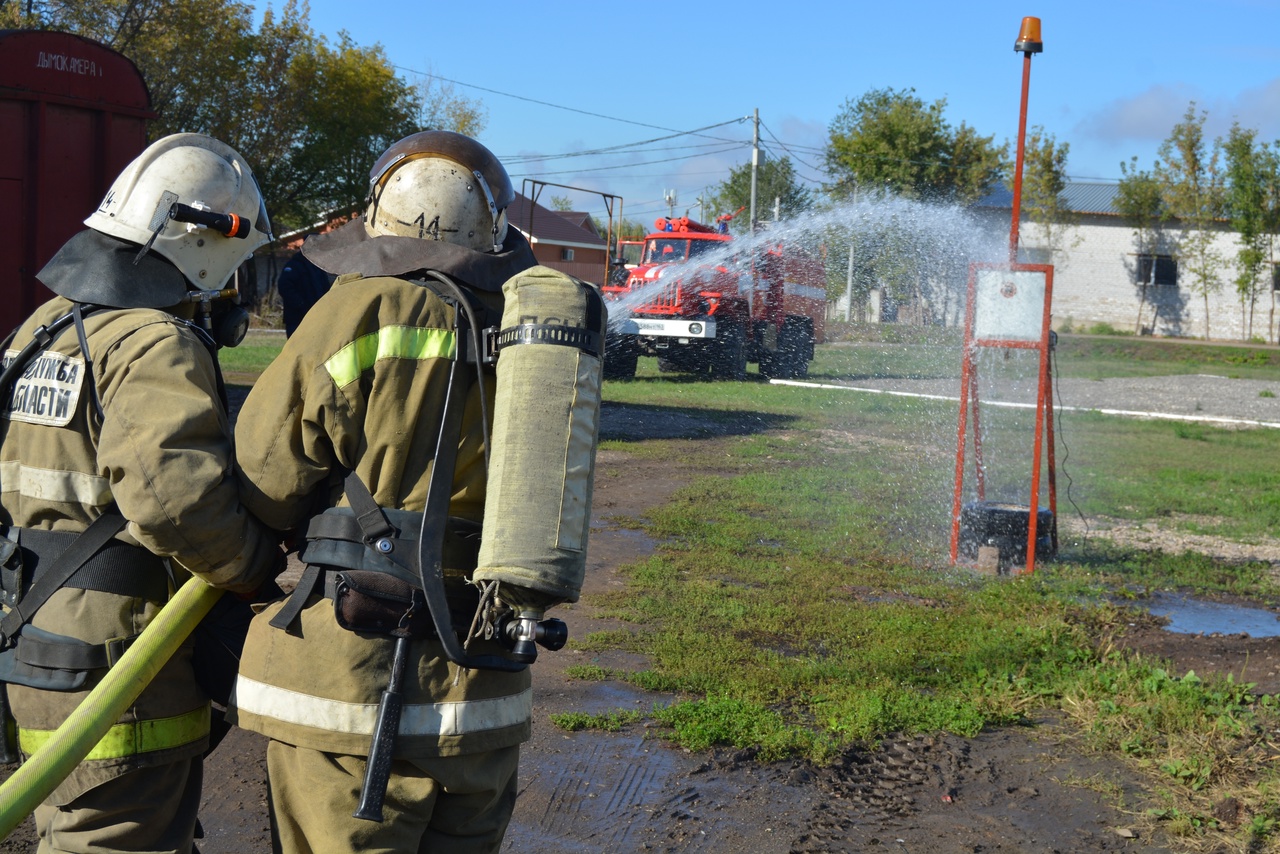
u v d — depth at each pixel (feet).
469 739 6.32
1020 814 12.09
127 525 6.79
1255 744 13.70
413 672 6.23
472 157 7.11
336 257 6.76
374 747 6.05
